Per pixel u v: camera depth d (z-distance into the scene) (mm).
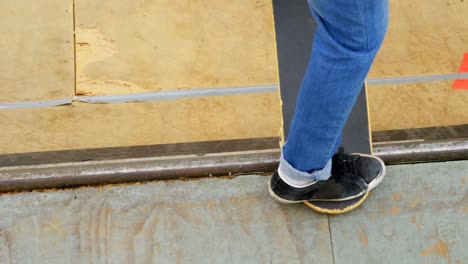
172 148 2281
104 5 2527
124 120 2340
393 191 1877
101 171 1895
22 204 1862
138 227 1841
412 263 1799
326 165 1606
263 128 2338
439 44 2508
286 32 2055
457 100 2404
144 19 2512
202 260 1804
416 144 1944
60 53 2447
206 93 2398
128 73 2424
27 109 2350
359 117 1931
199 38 2490
